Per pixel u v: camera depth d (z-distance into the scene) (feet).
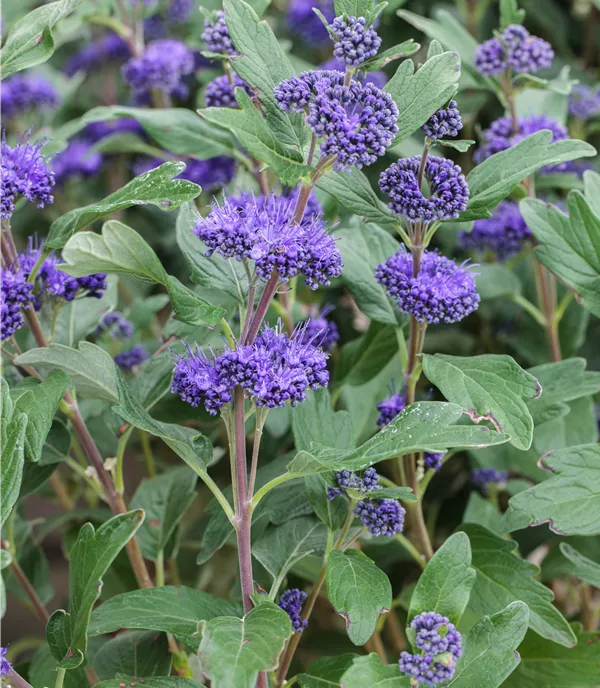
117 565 3.26
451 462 3.50
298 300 3.49
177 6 4.61
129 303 4.00
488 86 3.27
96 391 2.78
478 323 3.75
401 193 2.66
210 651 2.44
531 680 2.86
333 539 2.78
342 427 2.79
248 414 2.60
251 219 2.56
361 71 2.59
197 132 3.19
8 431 2.53
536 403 2.89
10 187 2.66
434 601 2.58
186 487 3.05
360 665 2.54
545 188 3.51
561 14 4.53
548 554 3.19
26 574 3.14
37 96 4.19
